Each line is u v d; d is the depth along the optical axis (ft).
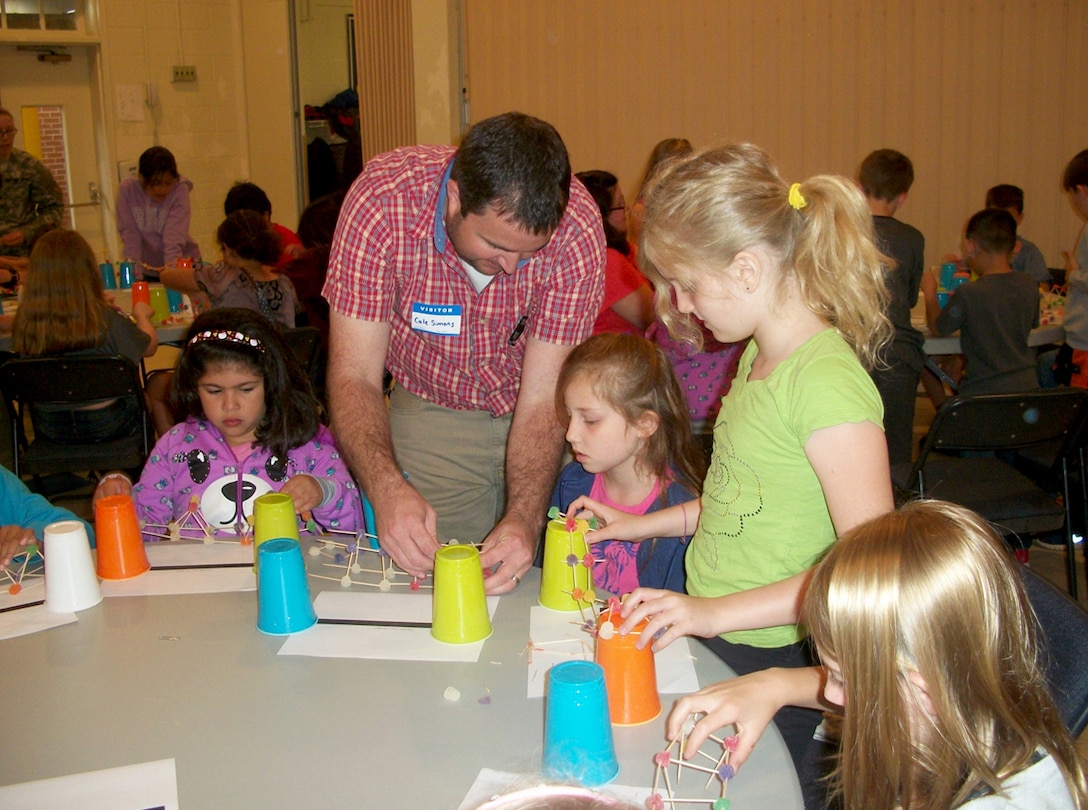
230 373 6.39
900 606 3.13
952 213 17.22
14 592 4.88
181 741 3.55
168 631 4.44
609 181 11.68
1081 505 10.45
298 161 23.24
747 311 4.34
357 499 6.59
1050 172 16.69
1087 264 11.67
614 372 5.71
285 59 22.59
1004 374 11.50
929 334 12.04
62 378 11.01
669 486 5.92
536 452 5.97
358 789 3.24
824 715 4.59
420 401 6.99
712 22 17.76
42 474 12.33
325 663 4.11
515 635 4.36
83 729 3.65
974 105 16.76
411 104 19.51
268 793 3.23
